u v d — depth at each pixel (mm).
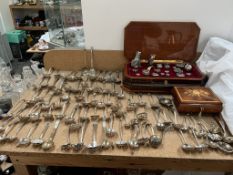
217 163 754
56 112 948
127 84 1080
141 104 996
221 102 912
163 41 1185
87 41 1242
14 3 3287
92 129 848
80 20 1408
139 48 1209
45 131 840
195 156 739
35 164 864
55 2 1680
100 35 1220
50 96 1064
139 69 1141
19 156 797
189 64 1162
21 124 878
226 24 1149
